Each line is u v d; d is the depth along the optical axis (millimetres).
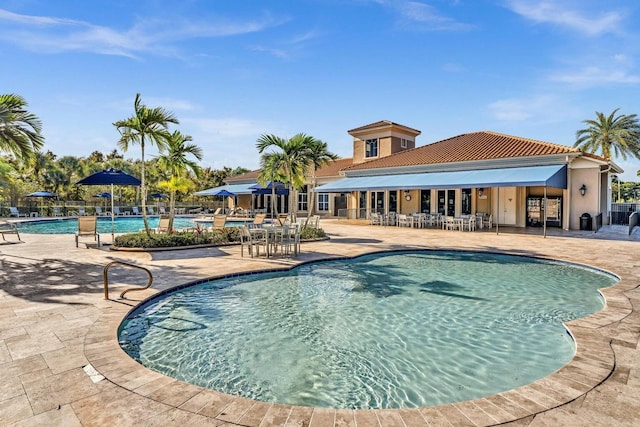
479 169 33875
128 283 12062
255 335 8688
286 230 18344
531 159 31016
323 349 7965
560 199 33531
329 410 4949
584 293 12344
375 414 4852
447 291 12570
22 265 15148
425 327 9281
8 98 17656
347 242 23578
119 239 20609
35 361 6309
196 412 4859
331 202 52781
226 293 12078
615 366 6199
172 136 22172
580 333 7770
